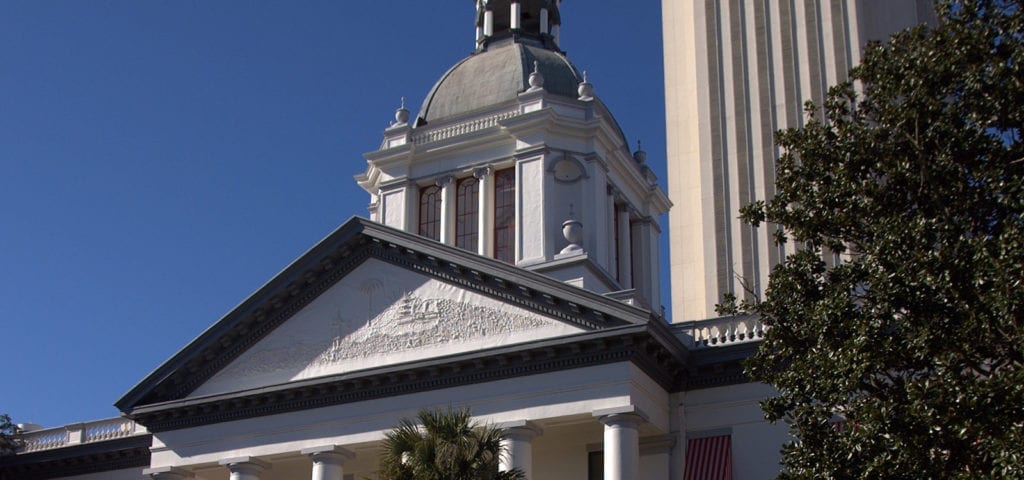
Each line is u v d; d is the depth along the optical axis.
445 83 54.38
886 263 24.59
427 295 38.41
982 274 23.16
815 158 27.58
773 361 27.27
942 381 22.72
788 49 74.56
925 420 22.53
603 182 49.19
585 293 35.53
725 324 37.78
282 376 39.28
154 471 39.81
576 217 47.72
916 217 25.00
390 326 38.47
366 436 37.22
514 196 49.22
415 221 50.78
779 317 27.05
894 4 75.31
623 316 34.94
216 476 42.09
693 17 78.94
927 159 25.48
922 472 22.92
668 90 79.25
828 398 25.05
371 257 39.69
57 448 46.66
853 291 27.70
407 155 51.28
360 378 37.50
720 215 72.62
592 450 37.66
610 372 34.66
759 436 35.75
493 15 57.16
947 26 26.19
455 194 50.66
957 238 24.23
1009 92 24.72
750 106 74.44
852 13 73.62
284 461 40.03
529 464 34.94
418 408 36.81
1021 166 24.91
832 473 24.17
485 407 35.81
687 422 36.69
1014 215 23.95
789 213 27.42
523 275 36.69
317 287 39.97
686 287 73.06
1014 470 20.69
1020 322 22.81
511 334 36.59
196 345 40.28
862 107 27.66
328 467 37.44
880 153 26.47
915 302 23.98
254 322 40.22
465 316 37.53
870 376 24.81
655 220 54.19
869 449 23.55
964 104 25.56
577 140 49.09
